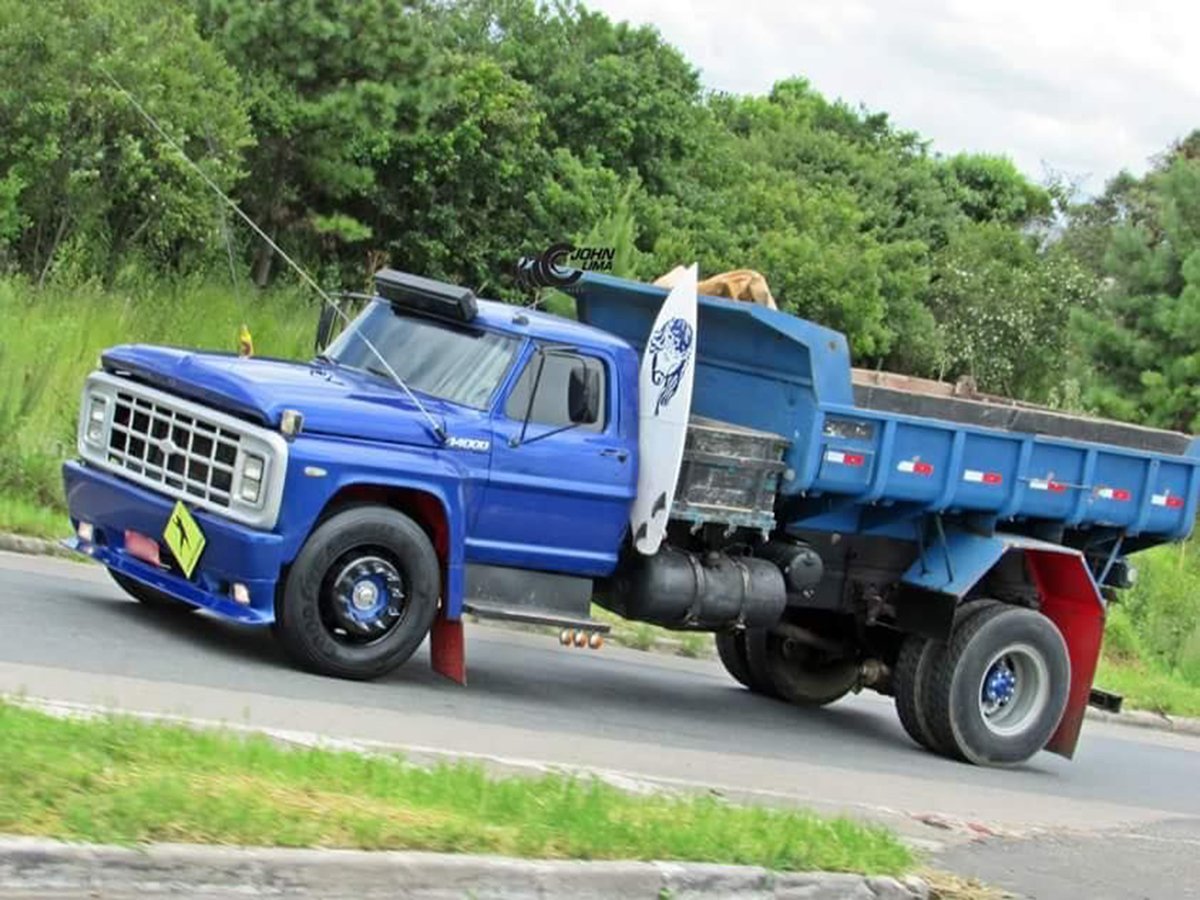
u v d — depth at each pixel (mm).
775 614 12766
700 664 16453
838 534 13508
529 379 11797
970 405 13609
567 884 7094
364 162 29641
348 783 7559
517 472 11641
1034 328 45812
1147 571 24219
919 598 13469
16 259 24031
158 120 24531
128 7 25766
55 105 23734
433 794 7738
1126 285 42125
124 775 6898
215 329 22141
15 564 13312
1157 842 11188
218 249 25734
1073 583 13758
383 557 11094
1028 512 13672
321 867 6539
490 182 31406
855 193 48625
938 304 45562
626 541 12289
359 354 12188
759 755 11898
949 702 13305
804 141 50594
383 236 30688
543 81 35500
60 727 7352
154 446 11344
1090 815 11961
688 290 12039
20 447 15977
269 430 10742
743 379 13148
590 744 10797
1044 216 61844
